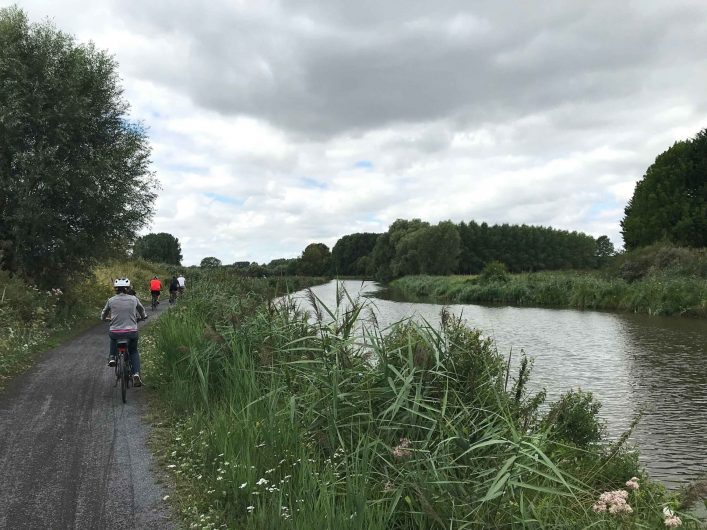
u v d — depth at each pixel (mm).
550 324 27656
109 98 20281
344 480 4426
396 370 5605
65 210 19125
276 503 4152
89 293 22719
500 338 22375
